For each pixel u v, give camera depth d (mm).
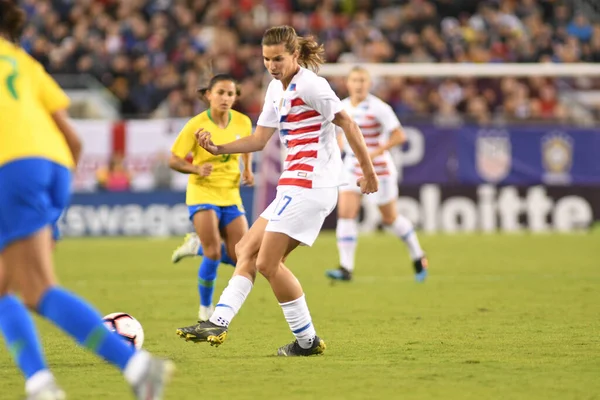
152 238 67688
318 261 51500
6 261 16031
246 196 67000
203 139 23000
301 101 22141
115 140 69312
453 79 81562
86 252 57375
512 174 68188
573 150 68500
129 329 22578
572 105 84000
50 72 85688
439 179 67938
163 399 17906
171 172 69062
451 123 69250
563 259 50562
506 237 64312
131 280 43031
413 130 67812
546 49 87125
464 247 57812
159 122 69312
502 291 37312
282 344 25078
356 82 41250
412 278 42781
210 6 92688
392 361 22094
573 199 68438
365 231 68812
